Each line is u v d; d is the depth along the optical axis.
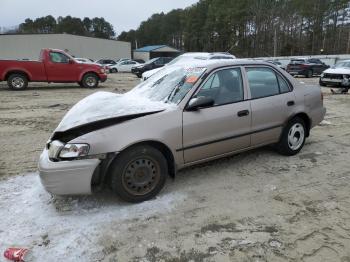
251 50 82.44
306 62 28.56
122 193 3.80
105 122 3.73
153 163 3.95
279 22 78.12
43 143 6.51
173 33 121.88
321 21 76.25
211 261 2.94
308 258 2.96
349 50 69.94
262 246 3.13
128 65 39.19
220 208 3.83
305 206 3.88
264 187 4.37
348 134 7.07
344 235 3.30
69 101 12.20
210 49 89.06
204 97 4.14
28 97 13.30
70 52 52.62
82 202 3.96
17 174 4.87
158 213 3.72
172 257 3.00
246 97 4.75
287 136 5.34
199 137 4.23
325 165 5.16
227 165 5.11
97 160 3.58
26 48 50.59
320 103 5.81
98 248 3.12
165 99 4.38
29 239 3.26
